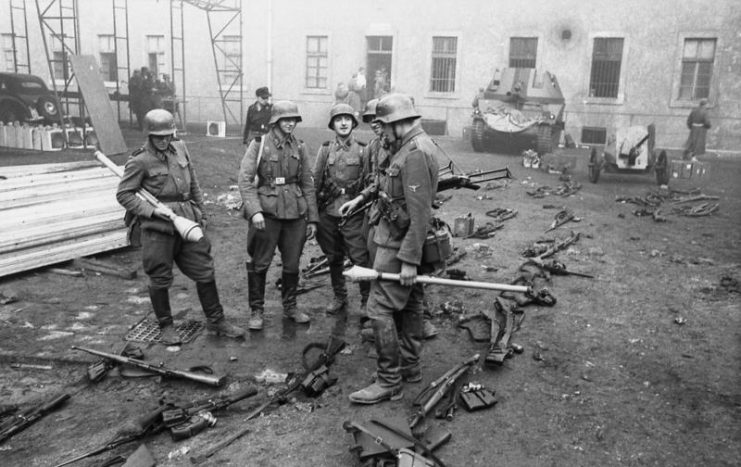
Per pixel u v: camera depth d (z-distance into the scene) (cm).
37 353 418
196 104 2506
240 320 489
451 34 2236
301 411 350
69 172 723
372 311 355
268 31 2352
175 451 312
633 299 542
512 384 383
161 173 425
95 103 1273
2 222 573
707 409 353
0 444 323
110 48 2516
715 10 1958
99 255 656
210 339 450
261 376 394
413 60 2297
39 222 599
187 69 2483
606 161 1297
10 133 1309
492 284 350
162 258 432
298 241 467
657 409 354
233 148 1426
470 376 393
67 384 387
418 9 2262
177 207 432
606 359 420
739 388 378
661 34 2023
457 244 746
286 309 485
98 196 684
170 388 380
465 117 2264
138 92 1819
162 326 452
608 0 2056
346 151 478
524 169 1448
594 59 2112
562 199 1084
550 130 1627
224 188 1047
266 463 301
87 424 341
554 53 2138
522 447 315
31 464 305
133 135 1653
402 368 382
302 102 2430
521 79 1780
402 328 381
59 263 611
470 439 322
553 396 368
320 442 319
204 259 444
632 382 386
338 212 480
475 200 1061
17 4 2442
